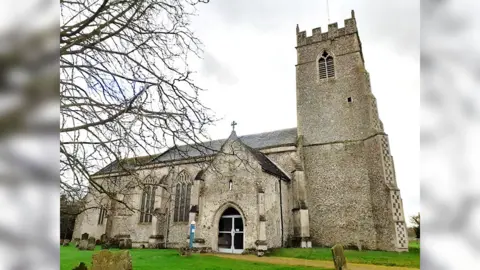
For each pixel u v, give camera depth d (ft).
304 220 73.26
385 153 73.92
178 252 64.69
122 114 15.06
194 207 69.00
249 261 50.16
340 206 75.31
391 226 67.77
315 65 92.68
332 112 85.35
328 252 59.00
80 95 14.75
